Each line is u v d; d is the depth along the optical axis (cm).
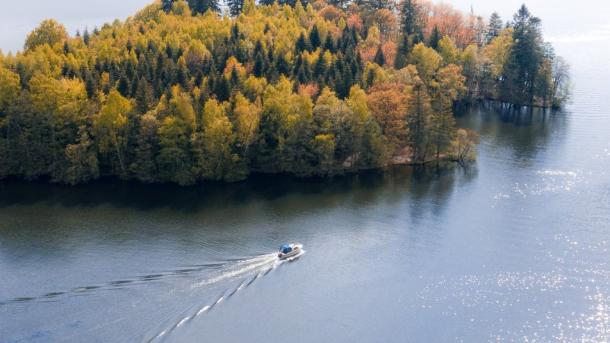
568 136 18288
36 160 15000
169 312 9581
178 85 15462
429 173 15538
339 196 14175
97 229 12525
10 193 14325
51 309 9600
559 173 15238
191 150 14638
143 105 14962
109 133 14638
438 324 9481
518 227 12462
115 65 16575
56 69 16350
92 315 9469
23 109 14812
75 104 14925
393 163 16138
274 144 15250
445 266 11062
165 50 17762
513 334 9238
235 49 17962
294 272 10825
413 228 12488
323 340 9094
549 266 11006
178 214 13250
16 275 10681
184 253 11394
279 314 9656
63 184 14825
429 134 16012
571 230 12275
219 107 14812
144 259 11188
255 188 14650
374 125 15525
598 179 14738
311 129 15225
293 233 12269
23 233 12350
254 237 12069
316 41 19325
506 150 17162
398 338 9175
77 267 10925
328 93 15600
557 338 9119
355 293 10244
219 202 13875
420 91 15925
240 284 10419
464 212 13212
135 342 8875
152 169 14838
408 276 10744
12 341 8762
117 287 10262
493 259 11269
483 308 9856
